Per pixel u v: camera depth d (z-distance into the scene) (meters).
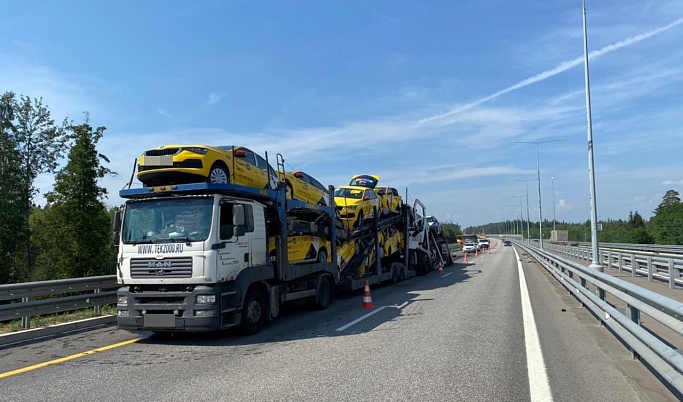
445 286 18.69
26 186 36.25
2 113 35.72
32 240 35.09
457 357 7.16
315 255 13.01
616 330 7.55
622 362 6.77
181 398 5.38
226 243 8.69
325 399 5.27
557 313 11.41
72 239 30.19
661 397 5.27
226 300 8.56
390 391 5.53
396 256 21.66
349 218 16.30
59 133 37.28
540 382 5.87
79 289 10.61
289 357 7.33
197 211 8.62
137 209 8.92
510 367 6.59
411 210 23.84
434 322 10.30
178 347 8.24
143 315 8.41
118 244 9.20
